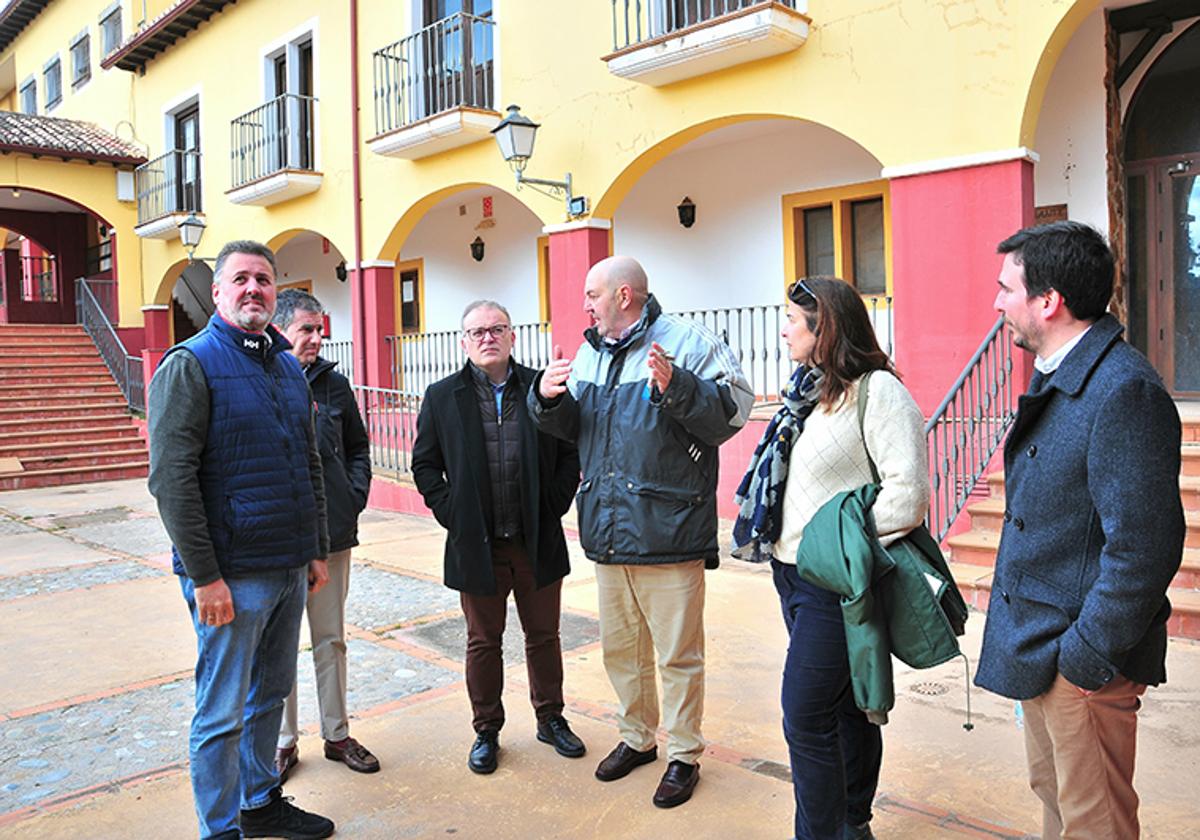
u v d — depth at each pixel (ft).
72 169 57.77
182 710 14.92
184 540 9.33
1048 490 7.12
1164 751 11.97
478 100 36.40
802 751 9.03
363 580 23.43
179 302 68.74
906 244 24.00
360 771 12.21
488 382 12.39
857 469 9.09
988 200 22.58
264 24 47.70
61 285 68.54
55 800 11.73
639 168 31.12
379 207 40.68
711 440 10.73
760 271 34.09
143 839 10.69
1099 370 6.94
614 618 11.70
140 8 59.11
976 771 11.65
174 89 55.77
